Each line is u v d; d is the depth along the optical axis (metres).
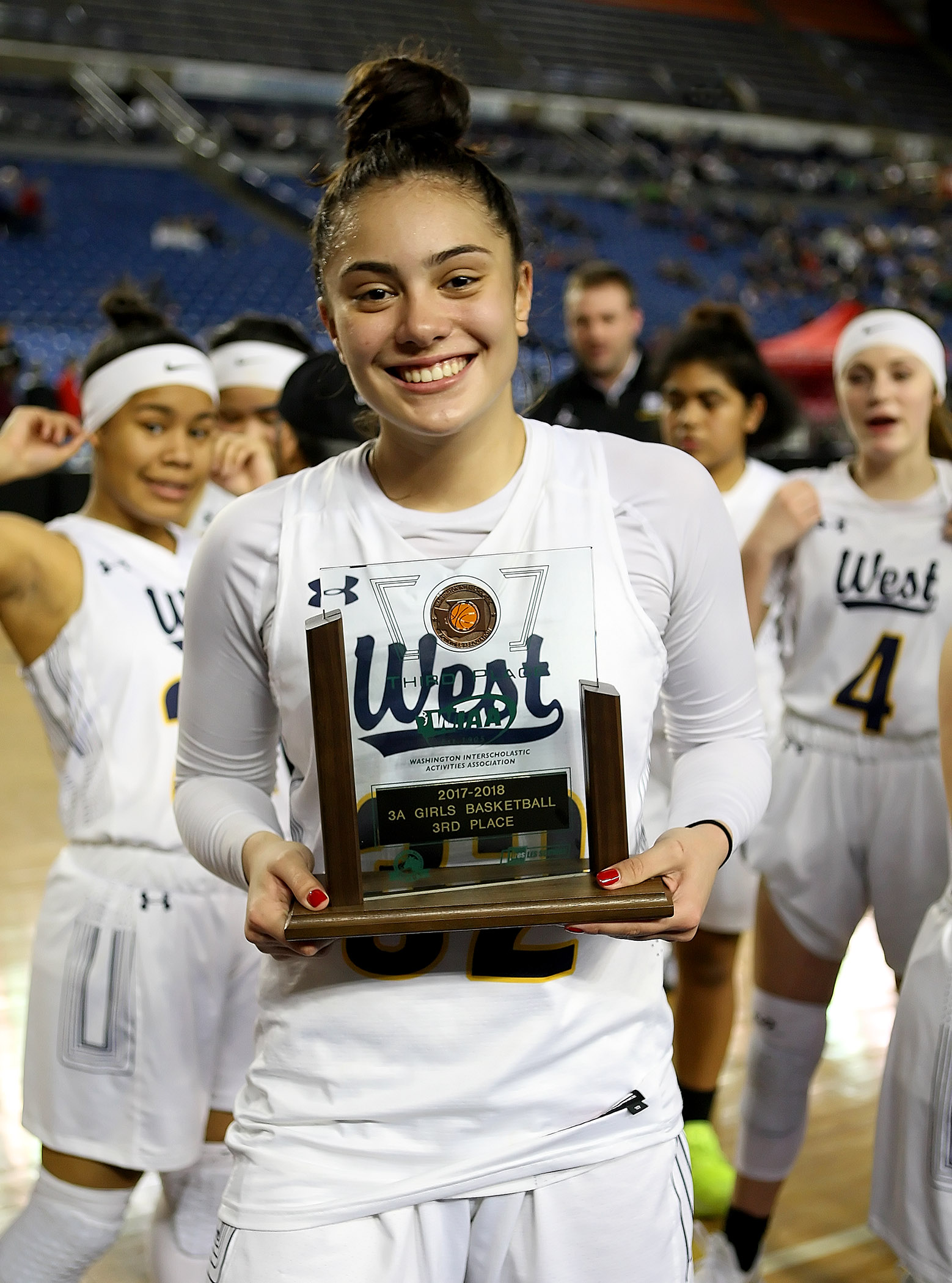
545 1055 1.17
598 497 1.20
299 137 19.02
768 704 2.67
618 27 25.06
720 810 1.21
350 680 1.13
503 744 1.14
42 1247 1.77
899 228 23.02
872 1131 2.72
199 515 2.35
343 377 1.98
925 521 2.19
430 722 1.13
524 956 1.18
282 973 1.23
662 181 21.56
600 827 1.12
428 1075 1.17
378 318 1.11
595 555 1.18
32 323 14.47
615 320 3.86
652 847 1.16
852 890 2.18
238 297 15.93
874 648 2.17
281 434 2.10
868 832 2.16
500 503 1.20
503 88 22.25
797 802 2.20
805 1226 2.38
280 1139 1.18
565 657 1.14
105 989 1.79
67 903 1.83
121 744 1.84
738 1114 2.82
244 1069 1.89
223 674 1.26
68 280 15.28
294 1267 1.14
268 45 20.84
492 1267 1.19
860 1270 2.24
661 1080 1.23
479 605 1.13
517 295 1.22
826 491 2.28
